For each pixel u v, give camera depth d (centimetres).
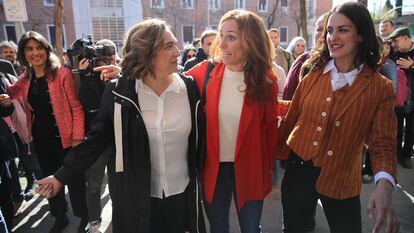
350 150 163
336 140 162
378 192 138
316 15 2456
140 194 161
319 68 174
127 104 155
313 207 182
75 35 2055
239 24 168
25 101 258
